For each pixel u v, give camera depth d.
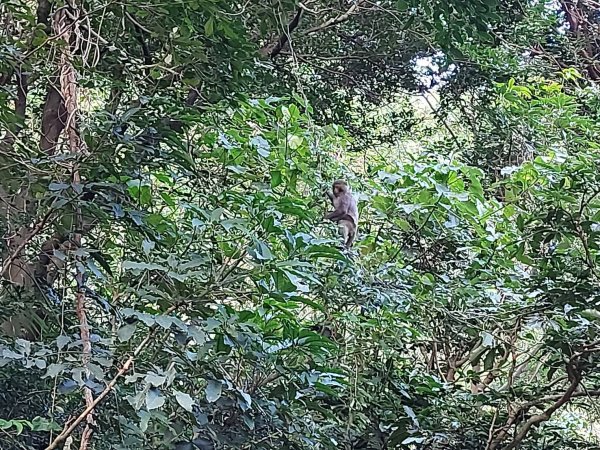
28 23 3.53
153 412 2.63
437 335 5.01
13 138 3.19
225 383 2.82
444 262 5.04
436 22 4.93
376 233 5.01
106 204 2.91
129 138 2.96
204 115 4.10
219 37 3.97
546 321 4.32
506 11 7.53
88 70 3.40
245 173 4.11
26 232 3.40
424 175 4.71
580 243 4.49
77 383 2.42
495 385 6.25
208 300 2.72
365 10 7.04
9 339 3.27
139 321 2.47
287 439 3.36
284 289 2.95
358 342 4.24
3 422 2.17
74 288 3.26
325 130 4.99
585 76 7.96
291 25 6.11
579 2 8.45
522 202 5.03
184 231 3.61
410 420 4.38
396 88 8.25
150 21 3.69
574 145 5.98
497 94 7.20
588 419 6.18
